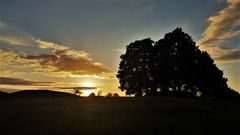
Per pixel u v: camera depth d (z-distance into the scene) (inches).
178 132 866.1
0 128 984.3
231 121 1058.1
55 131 893.8
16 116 1273.4
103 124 992.9
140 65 2962.6
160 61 2810.0
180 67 2706.7
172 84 2807.6
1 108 1633.9
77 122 1052.5
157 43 2940.5
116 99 2210.9
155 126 951.0
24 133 884.6
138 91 2933.1
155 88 2898.6
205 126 962.7
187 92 2783.0
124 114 1256.8
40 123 1062.4
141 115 1221.1
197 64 2716.5
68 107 1628.9
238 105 1598.2
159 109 1413.6
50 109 1528.1
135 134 840.3
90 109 1482.5
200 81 2677.2
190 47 2797.7
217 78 2691.9
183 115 1218.6
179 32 2851.9
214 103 1702.8
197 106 1528.1
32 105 1820.9
